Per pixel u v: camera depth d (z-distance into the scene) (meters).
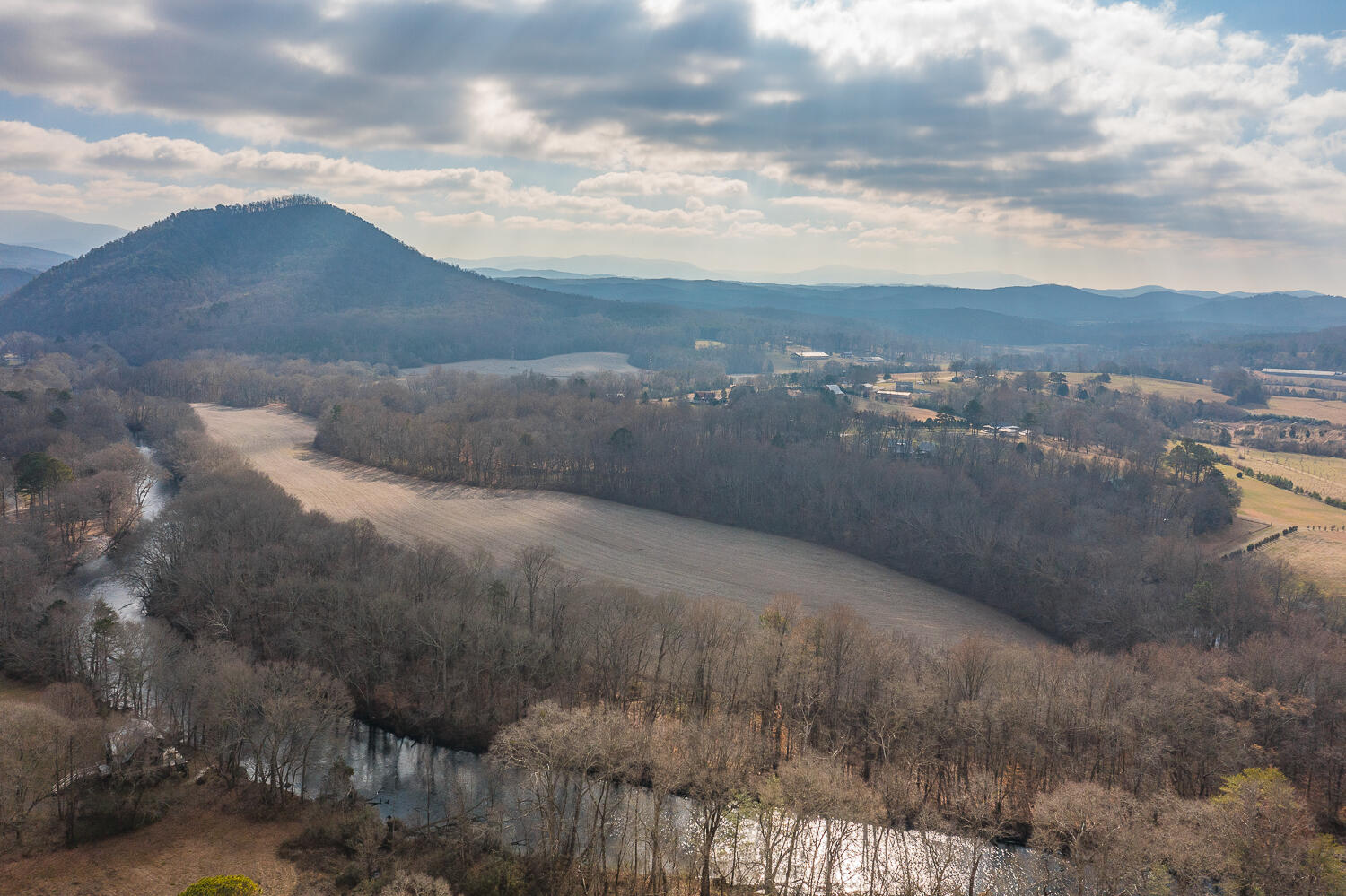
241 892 71.12
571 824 91.00
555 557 183.25
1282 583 156.62
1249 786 81.62
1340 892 72.94
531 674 114.12
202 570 133.75
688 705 114.69
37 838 82.75
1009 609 166.75
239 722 94.38
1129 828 77.62
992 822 88.88
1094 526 185.50
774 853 85.56
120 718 100.56
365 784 100.06
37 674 115.00
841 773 89.31
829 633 119.19
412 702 117.25
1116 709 102.81
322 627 121.56
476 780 101.50
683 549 195.25
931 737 101.56
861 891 82.00
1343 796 98.88
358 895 77.06
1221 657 119.19
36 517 177.75
